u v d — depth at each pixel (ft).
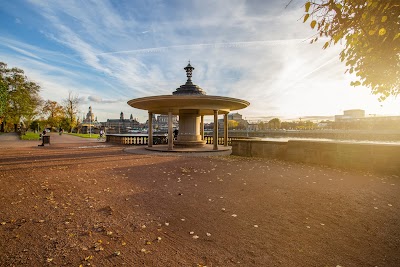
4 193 21.72
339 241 12.91
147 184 25.39
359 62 21.47
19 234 13.58
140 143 89.97
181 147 67.67
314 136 220.23
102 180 27.22
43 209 17.61
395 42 16.42
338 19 14.37
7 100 151.53
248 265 10.71
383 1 12.39
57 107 275.18
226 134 72.33
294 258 11.25
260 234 13.76
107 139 103.65
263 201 19.71
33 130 255.09
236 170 33.63
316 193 21.97
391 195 21.25
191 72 69.82
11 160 43.62
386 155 31.73
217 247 12.32
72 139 123.65
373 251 11.88
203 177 28.94
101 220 15.66
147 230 14.28
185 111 66.28
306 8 12.81
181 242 12.85
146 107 62.95
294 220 15.78
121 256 11.44
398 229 14.35
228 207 18.29
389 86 23.58
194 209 17.85
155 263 10.87
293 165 38.09
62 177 28.71
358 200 19.86
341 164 35.91
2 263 10.75
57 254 11.56
